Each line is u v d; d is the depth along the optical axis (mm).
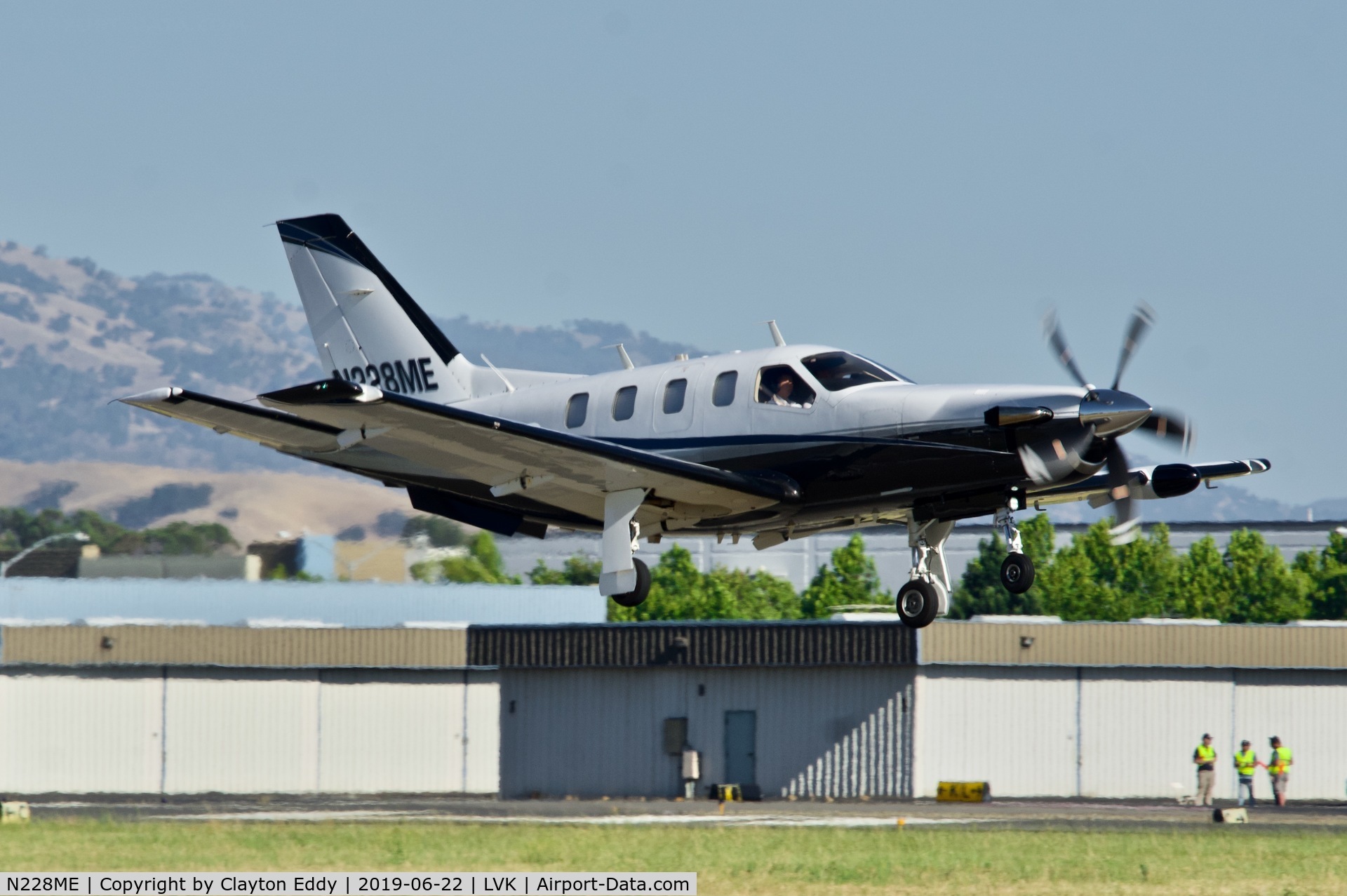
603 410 67000
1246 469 70500
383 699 113000
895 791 104562
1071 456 56969
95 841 62281
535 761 111438
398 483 71438
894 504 61750
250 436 60844
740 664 107375
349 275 77375
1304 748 106625
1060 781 106062
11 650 108875
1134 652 106500
